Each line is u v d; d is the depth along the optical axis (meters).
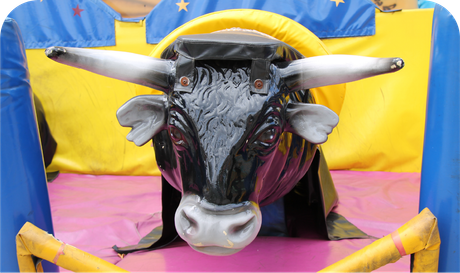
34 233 1.21
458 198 1.17
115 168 3.62
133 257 1.77
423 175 1.27
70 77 3.63
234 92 1.23
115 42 3.58
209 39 1.27
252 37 1.41
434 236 1.12
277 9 3.35
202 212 1.15
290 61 1.40
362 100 3.46
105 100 3.62
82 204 2.70
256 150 1.24
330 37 3.40
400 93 3.40
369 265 1.17
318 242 1.83
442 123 1.18
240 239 1.16
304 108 1.37
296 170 1.72
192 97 1.23
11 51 1.22
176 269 1.59
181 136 1.26
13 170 1.25
